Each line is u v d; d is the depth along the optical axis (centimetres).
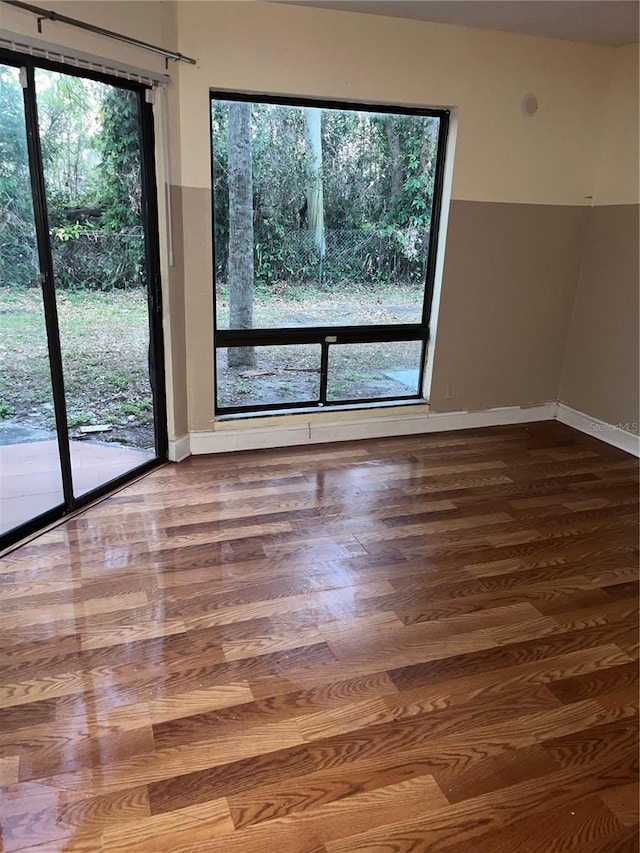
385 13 338
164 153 316
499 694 200
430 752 176
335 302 402
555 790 166
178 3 310
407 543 292
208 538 288
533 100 389
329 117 363
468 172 391
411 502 335
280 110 354
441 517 319
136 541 284
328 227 386
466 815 158
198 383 375
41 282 269
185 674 203
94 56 265
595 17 336
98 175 290
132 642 217
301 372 407
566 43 385
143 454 360
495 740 181
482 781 168
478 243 409
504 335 441
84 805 157
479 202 400
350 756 174
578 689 203
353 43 343
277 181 366
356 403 427
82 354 303
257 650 216
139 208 318
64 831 150
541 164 407
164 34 305
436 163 394
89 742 175
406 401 436
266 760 172
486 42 368
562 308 452
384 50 349
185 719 185
